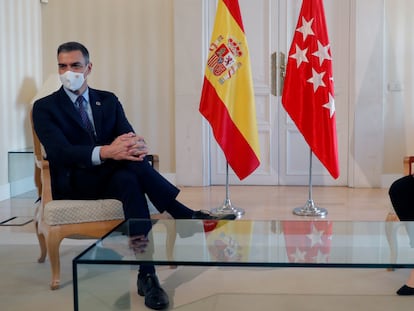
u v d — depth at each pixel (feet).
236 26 12.21
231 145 12.23
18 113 15.42
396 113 15.67
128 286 6.08
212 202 13.74
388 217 7.95
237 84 12.23
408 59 15.51
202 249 5.54
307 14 11.95
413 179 7.38
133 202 6.95
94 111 7.96
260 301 6.47
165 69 16.30
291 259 5.24
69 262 8.43
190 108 16.03
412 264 5.07
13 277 7.72
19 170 15.30
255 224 6.72
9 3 14.71
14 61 15.07
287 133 16.17
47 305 6.56
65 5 16.40
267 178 16.39
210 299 6.57
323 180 16.28
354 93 15.62
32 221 11.69
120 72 16.39
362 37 15.40
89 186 7.51
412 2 15.35
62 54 7.72
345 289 7.01
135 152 7.22
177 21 15.85
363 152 15.76
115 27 16.30
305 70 12.00
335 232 6.41
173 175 16.49
